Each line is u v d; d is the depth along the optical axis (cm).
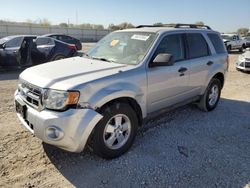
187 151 403
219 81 605
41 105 329
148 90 411
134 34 466
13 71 1052
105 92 344
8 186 310
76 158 375
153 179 332
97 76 351
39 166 353
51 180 325
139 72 394
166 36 453
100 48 485
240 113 594
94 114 331
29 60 1029
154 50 423
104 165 360
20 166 351
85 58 458
